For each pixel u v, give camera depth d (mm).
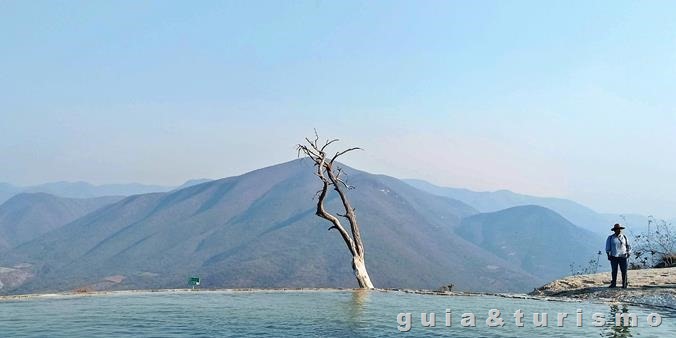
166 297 28766
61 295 29141
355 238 39625
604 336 16766
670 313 21797
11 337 15719
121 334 16359
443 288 36406
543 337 16531
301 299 28141
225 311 22203
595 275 35188
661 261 42625
